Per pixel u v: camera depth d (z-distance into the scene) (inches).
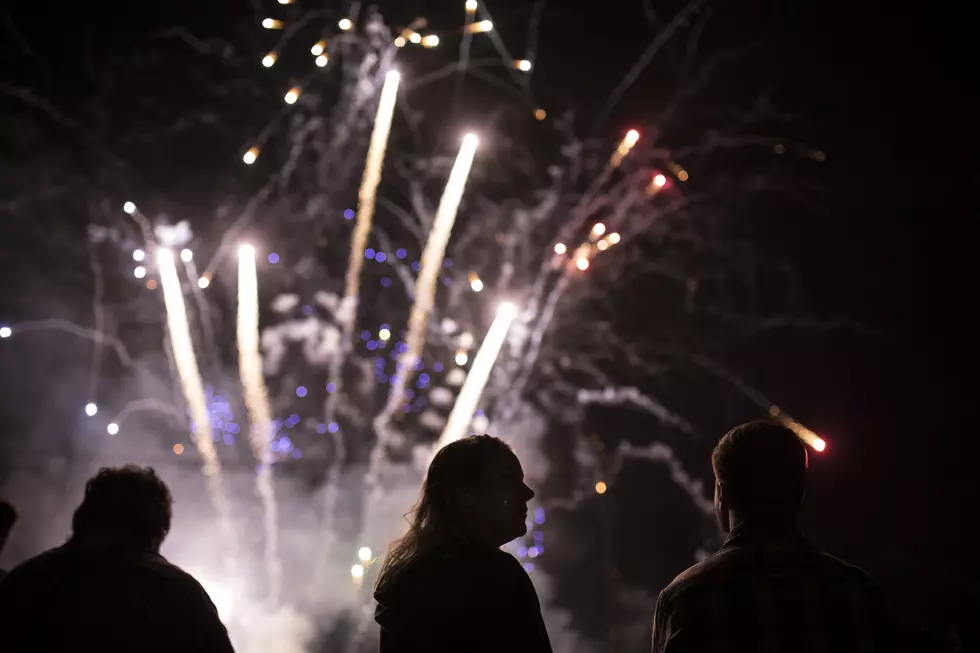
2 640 84.3
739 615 71.0
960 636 247.3
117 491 92.8
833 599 70.9
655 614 77.4
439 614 77.3
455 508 83.7
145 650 84.6
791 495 76.3
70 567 87.4
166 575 88.7
